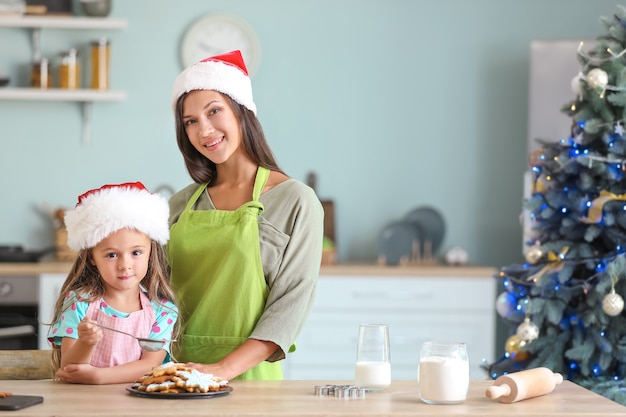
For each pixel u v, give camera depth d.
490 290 4.97
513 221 5.56
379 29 5.51
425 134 5.54
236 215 2.49
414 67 5.52
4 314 4.86
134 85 5.44
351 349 4.93
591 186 3.58
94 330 2.12
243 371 2.31
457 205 5.55
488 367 3.84
